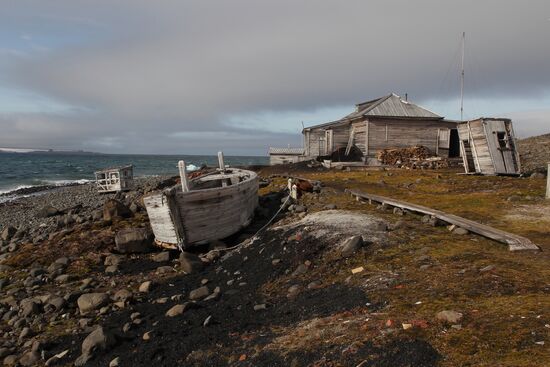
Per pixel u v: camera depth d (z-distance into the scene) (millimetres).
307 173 28844
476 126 20922
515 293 5934
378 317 5746
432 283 6746
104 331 6992
